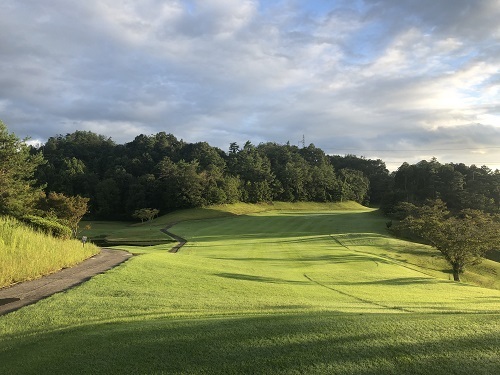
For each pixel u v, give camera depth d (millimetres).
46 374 3854
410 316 5781
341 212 83375
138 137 110188
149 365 3939
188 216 73125
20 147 33719
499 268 31422
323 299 10711
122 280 11227
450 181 65438
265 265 22203
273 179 98938
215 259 22766
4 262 10578
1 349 4871
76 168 86750
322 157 130375
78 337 5027
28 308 7258
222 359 4023
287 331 4824
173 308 7562
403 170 75750
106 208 81938
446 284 19031
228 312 7188
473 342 4426
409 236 43062
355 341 4449
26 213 27953
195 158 99438
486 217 30562
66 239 20688
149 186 83938
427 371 3738
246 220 63469
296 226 54125
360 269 22750
